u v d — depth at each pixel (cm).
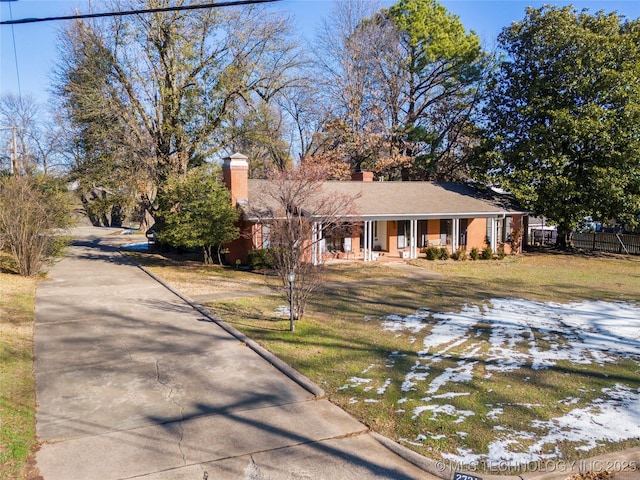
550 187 2398
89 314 1184
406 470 492
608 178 2225
